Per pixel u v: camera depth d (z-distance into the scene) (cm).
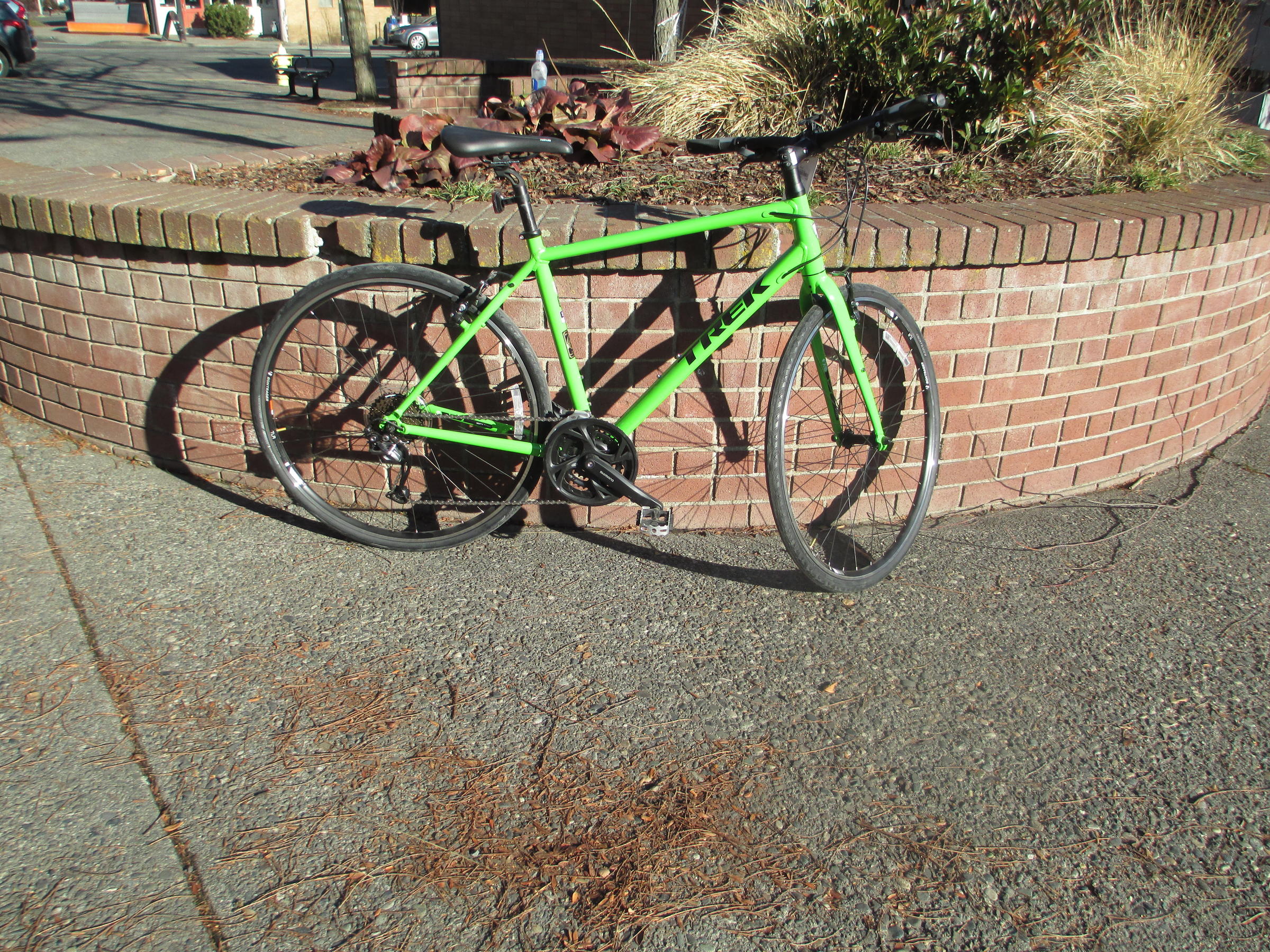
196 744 222
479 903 184
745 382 307
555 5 1521
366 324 306
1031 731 235
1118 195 363
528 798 210
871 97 446
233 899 183
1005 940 179
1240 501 357
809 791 214
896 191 365
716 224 268
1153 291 335
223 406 337
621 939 177
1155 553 318
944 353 315
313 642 261
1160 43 460
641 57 1437
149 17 4228
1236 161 442
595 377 304
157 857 191
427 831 200
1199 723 238
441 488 323
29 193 336
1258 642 271
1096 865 196
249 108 1327
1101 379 341
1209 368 378
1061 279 316
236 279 316
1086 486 362
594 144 401
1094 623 279
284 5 3969
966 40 424
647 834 201
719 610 282
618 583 295
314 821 202
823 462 320
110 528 314
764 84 462
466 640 264
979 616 282
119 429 359
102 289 337
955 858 197
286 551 307
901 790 215
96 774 212
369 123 1188
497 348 302
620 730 232
